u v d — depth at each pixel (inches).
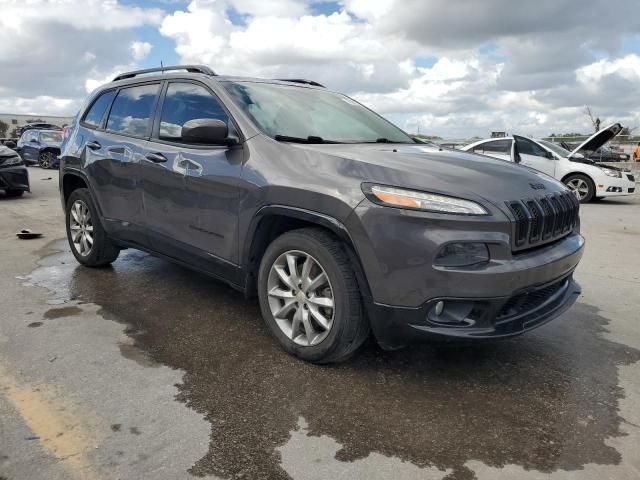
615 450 94.1
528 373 123.2
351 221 109.0
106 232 185.8
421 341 109.0
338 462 89.0
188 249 149.6
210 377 116.6
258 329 144.3
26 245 242.7
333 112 162.9
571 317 161.9
